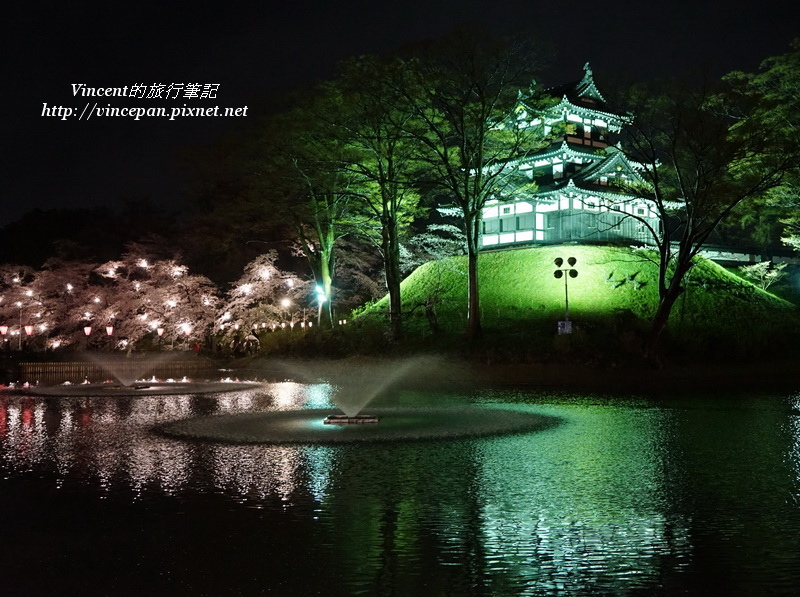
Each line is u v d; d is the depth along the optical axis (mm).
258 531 11844
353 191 57188
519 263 65562
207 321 67625
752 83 44781
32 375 54094
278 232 79938
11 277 75312
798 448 19203
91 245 90312
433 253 69812
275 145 53469
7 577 9984
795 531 11570
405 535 11539
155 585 9617
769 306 61562
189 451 19359
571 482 15117
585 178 66250
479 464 17203
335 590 9359
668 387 39844
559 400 32969
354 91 49344
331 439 21125
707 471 16156
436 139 53875
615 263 63500
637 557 10438
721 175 48875
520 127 54031
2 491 14805
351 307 79312
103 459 18312
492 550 10781
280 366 59875
